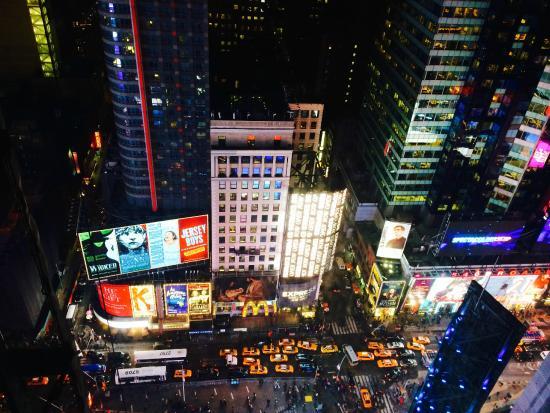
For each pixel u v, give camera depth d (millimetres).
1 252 92125
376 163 139500
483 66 104938
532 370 114312
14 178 11320
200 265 119250
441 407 71750
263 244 115438
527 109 113875
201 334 117438
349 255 142875
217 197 106125
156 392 104188
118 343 113188
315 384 108625
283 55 140875
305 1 180375
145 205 125750
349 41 169500
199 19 100125
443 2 99562
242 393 105688
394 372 111812
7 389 11930
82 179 150250
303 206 107875
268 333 119000
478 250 117938
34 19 150250
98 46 184500
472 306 64938
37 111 133500
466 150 117125
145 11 97875
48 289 12578
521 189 125812
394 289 119875
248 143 100875
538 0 97312
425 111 115000
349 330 121938
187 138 115938
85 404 14523
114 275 111250
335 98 178750
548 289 127125
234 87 113312
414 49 114438
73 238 131875
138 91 107312
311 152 117125
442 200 125000
